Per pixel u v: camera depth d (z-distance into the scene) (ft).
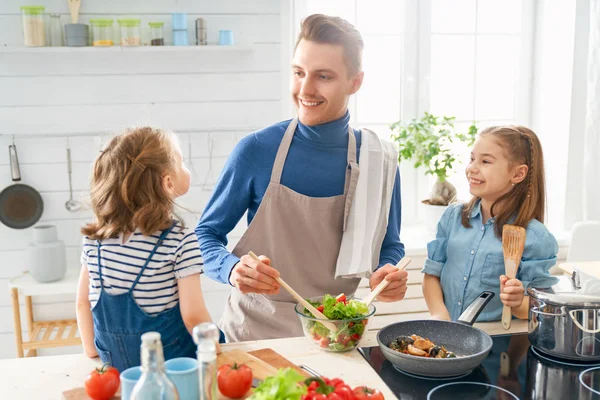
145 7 9.21
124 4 9.16
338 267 5.32
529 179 5.57
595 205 10.06
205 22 9.18
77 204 9.50
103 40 8.84
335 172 5.46
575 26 10.01
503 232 5.03
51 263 8.84
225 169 5.59
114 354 4.25
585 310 4.15
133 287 4.19
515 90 10.84
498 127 5.68
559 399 3.69
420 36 10.39
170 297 4.27
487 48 10.65
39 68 9.12
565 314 4.17
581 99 10.19
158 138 4.50
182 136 9.60
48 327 9.43
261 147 5.46
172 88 9.47
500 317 5.53
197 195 9.77
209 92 9.57
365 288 9.15
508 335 4.76
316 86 5.06
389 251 5.82
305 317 4.33
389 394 3.73
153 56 9.34
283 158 5.40
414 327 4.46
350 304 4.35
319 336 4.30
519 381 3.94
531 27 10.69
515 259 4.97
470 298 5.66
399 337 4.30
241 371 3.57
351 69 5.10
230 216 5.59
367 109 10.48
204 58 9.47
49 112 9.25
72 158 9.40
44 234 8.95
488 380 3.95
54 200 9.46
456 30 10.51
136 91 9.39
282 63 9.66
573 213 10.47
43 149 9.33
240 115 9.70
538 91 10.75
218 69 9.53
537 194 5.60
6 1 8.93
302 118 5.24
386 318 8.43
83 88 9.27
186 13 9.29
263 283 4.44
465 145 10.75
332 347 4.30
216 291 9.93
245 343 4.47
